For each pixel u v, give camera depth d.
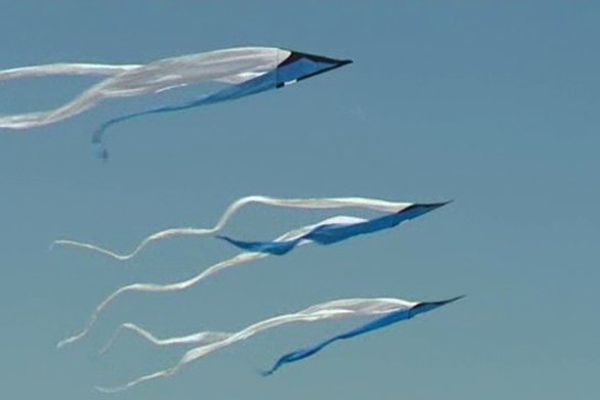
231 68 121.06
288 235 146.75
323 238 147.00
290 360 150.50
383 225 147.62
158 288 147.25
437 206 149.38
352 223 147.12
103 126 121.81
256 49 122.25
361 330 151.12
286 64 122.12
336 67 123.06
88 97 119.25
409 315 151.88
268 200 146.62
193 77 121.50
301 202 146.12
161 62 119.94
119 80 119.75
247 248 146.25
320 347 150.38
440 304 151.50
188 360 148.38
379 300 152.38
